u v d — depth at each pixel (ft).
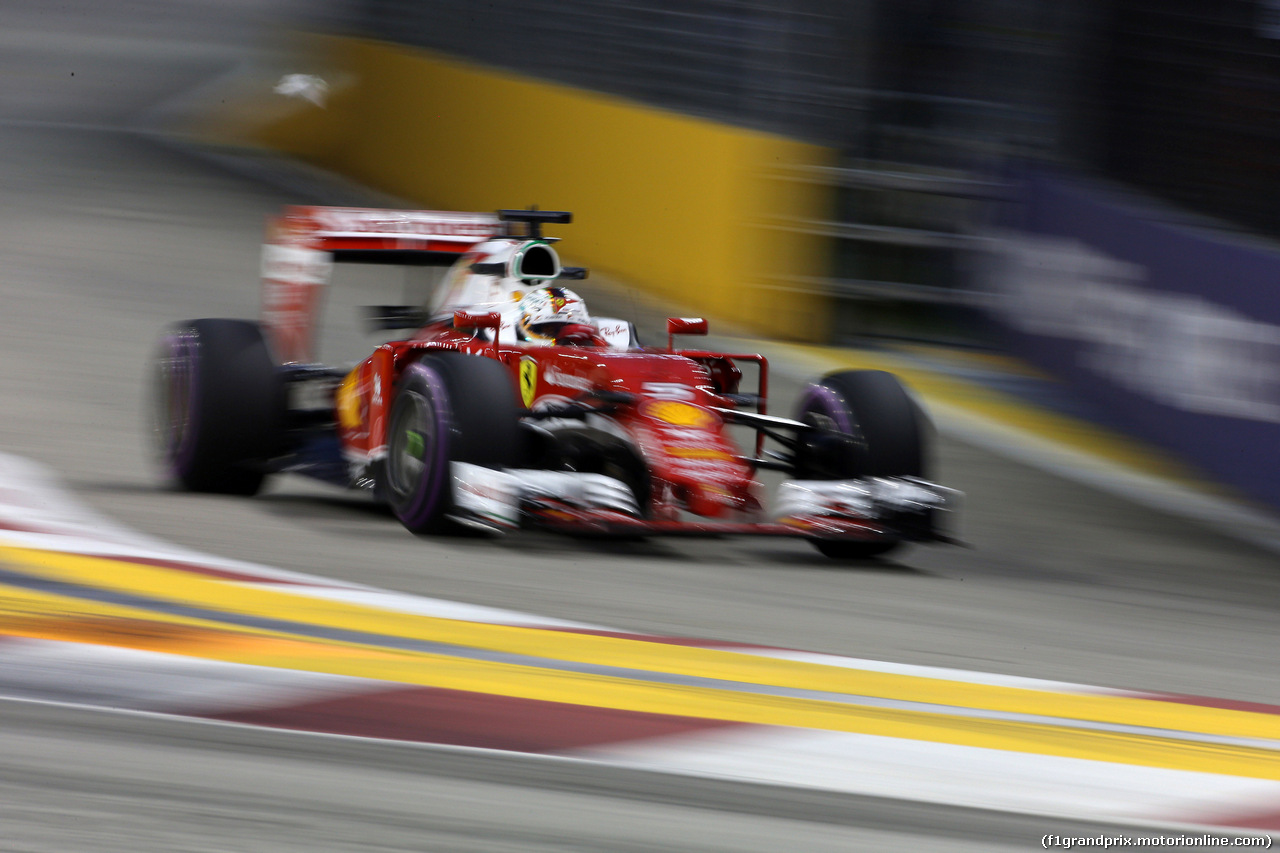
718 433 71.15
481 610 57.52
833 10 156.04
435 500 69.15
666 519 69.41
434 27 236.84
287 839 34.65
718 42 167.53
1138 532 100.07
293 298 84.79
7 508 71.26
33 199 196.44
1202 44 137.90
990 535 92.84
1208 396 119.65
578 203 186.39
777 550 79.71
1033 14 152.05
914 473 75.00
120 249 171.42
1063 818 39.04
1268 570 92.38
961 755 43.70
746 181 157.58
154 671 45.65
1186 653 63.26
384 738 41.27
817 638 58.18
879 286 155.74
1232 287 117.50
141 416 105.91
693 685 48.93
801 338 155.33
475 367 69.72
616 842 35.76
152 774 37.78
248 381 81.56
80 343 128.67
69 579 57.16
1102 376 135.85
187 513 75.72
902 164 155.53
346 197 224.74
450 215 87.86
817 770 41.47
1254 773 44.14
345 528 73.77
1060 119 152.56
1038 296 148.25
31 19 396.98
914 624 62.85
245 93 290.56
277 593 57.52
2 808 35.19
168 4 431.84
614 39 185.47
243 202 208.85
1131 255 132.16
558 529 65.00
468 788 38.27
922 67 154.61
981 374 146.72
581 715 44.47
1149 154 143.23
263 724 41.70
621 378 71.51
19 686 43.42
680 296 165.68
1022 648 60.23
